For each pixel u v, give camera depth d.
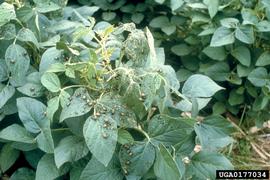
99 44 1.38
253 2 2.00
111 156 1.19
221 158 1.34
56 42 1.38
